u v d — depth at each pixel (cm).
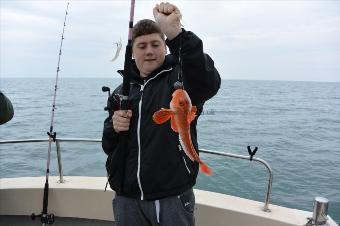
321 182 890
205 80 182
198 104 195
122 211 199
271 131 1948
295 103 5272
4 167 730
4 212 300
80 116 2355
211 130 1883
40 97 5072
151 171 186
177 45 178
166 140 186
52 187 295
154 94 192
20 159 745
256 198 619
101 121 2055
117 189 197
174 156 186
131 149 193
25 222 306
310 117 3011
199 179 648
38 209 299
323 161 1153
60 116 2358
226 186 623
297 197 765
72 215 296
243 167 665
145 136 188
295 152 1325
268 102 5316
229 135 1731
